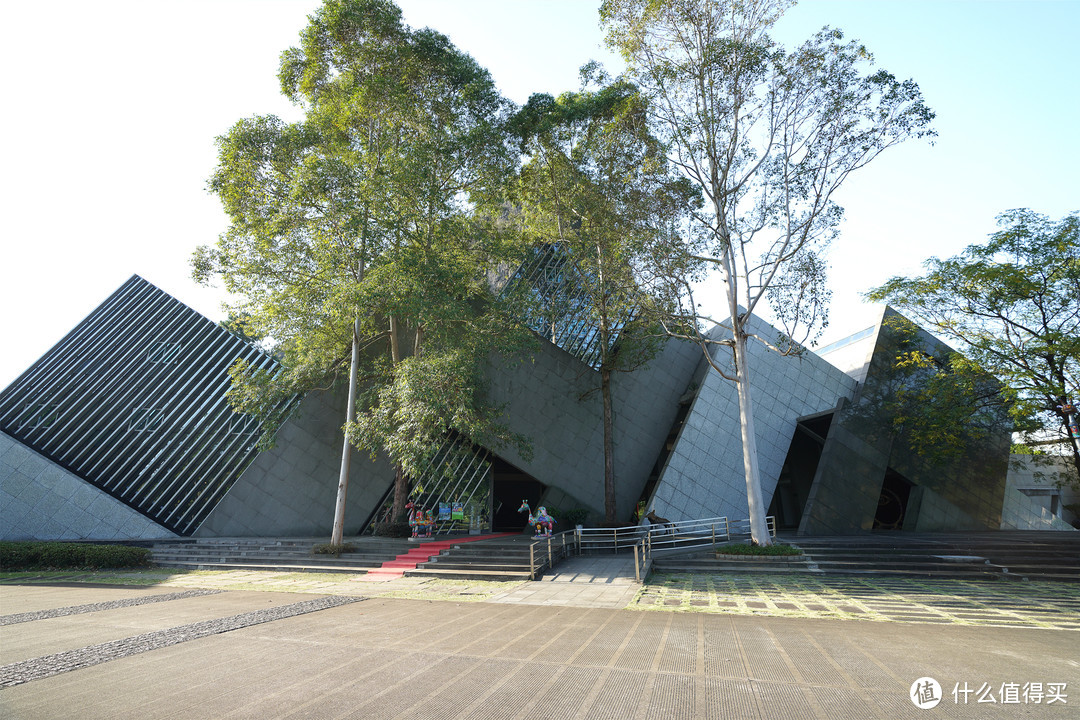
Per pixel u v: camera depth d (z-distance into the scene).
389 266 17.86
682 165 17.98
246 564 18.41
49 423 25.02
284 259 19.48
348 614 10.47
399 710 5.33
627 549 19.92
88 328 27.84
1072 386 21.06
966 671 6.45
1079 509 34.03
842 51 15.90
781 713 5.17
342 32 19.27
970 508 24.95
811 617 9.73
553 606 11.18
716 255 18.27
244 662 7.08
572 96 22.98
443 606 11.34
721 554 16.53
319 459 24.47
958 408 22.30
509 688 5.95
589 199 19.27
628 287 18.67
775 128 17.23
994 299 21.52
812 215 16.89
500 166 21.08
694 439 23.64
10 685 6.23
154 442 25.22
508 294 21.61
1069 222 20.28
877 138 15.98
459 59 20.66
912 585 13.41
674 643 7.88
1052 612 10.20
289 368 22.38
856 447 23.64
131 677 6.48
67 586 14.98
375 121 20.75
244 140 18.28
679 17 17.17
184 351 27.36
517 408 25.56
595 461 25.48
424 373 17.08
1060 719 5.00
